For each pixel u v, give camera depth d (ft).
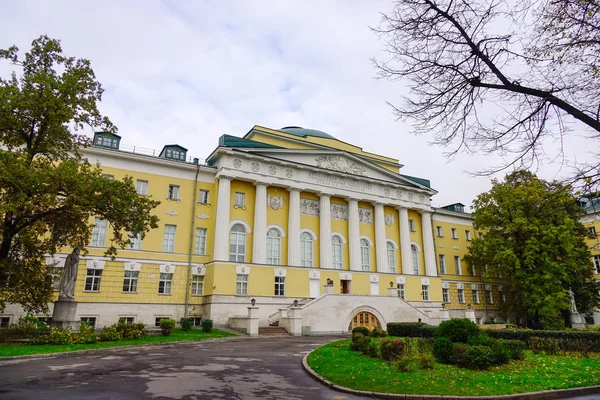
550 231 124.57
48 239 80.02
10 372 42.34
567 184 29.60
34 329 73.15
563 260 127.54
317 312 109.60
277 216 131.54
